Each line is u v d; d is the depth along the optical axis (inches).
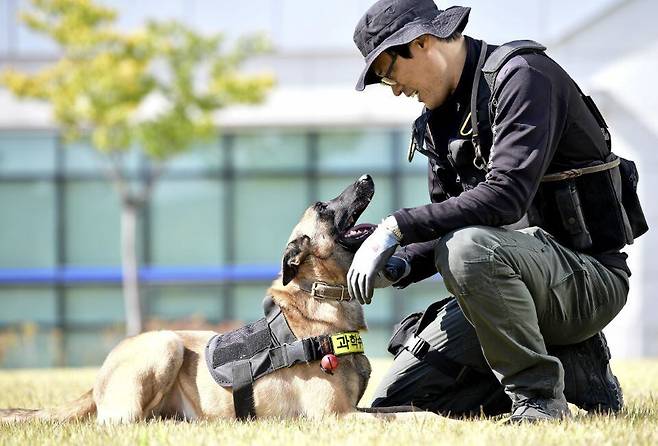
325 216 287.4
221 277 1172.5
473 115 249.9
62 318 1177.4
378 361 601.3
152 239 1176.8
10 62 1150.3
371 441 210.7
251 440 218.5
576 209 248.4
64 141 1109.7
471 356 277.4
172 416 287.9
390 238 237.9
